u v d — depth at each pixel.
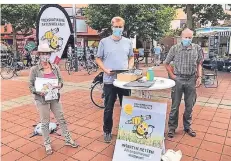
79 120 5.14
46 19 3.87
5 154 3.69
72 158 3.54
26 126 4.84
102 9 15.90
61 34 3.94
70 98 7.05
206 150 3.69
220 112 5.54
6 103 6.65
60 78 3.70
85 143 4.01
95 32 25.25
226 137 4.15
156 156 3.02
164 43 26.73
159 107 3.03
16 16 16.31
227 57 13.41
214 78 9.64
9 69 11.69
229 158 3.45
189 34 3.71
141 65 16.58
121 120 3.27
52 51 3.60
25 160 3.51
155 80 3.35
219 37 14.98
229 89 8.21
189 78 3.95
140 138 3.13
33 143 4.05
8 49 15.97
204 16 14.91
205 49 16.75
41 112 3.61
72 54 13.73
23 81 10.32
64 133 3.91
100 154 3.64
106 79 3.74
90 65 13.20
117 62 3.68
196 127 4.61
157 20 17.06
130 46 3.87
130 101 3.21
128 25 16.06
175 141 4.00
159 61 17.70
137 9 15.66
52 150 3.78
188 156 3.52
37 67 3.52
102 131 4.52
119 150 3.24
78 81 10.16
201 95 7.29
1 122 5.07
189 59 3.83
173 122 4.15
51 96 3.52
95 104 6.19
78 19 24.06
